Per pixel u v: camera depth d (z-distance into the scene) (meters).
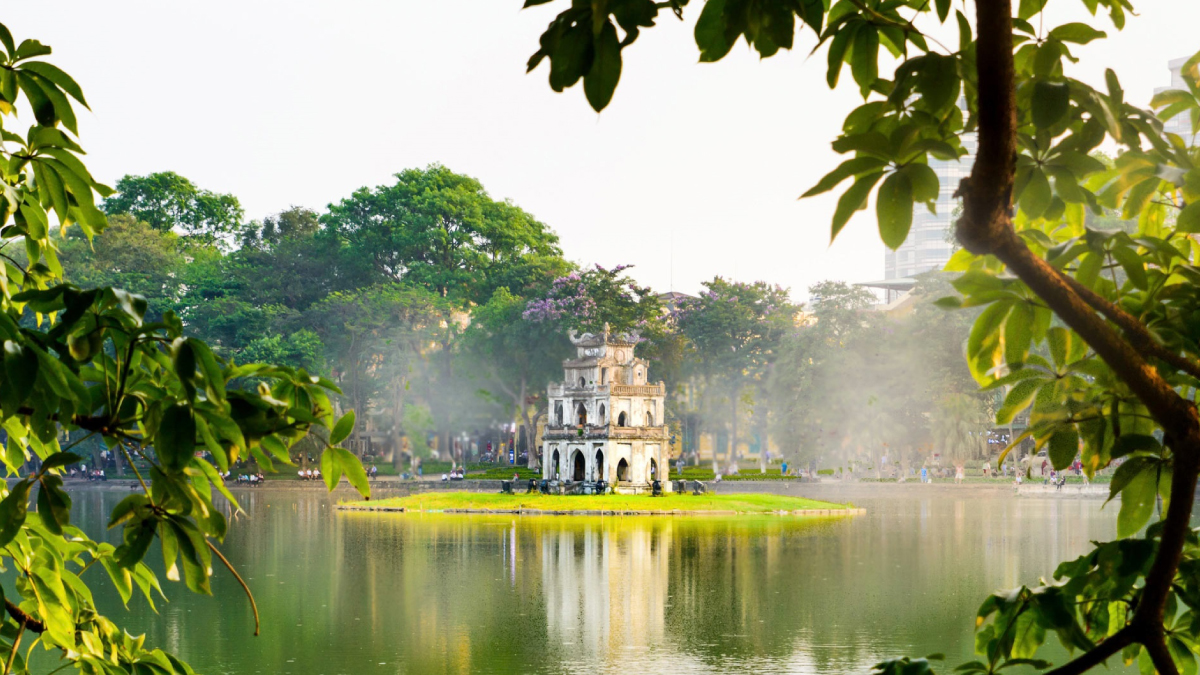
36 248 5.97
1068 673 4.44
